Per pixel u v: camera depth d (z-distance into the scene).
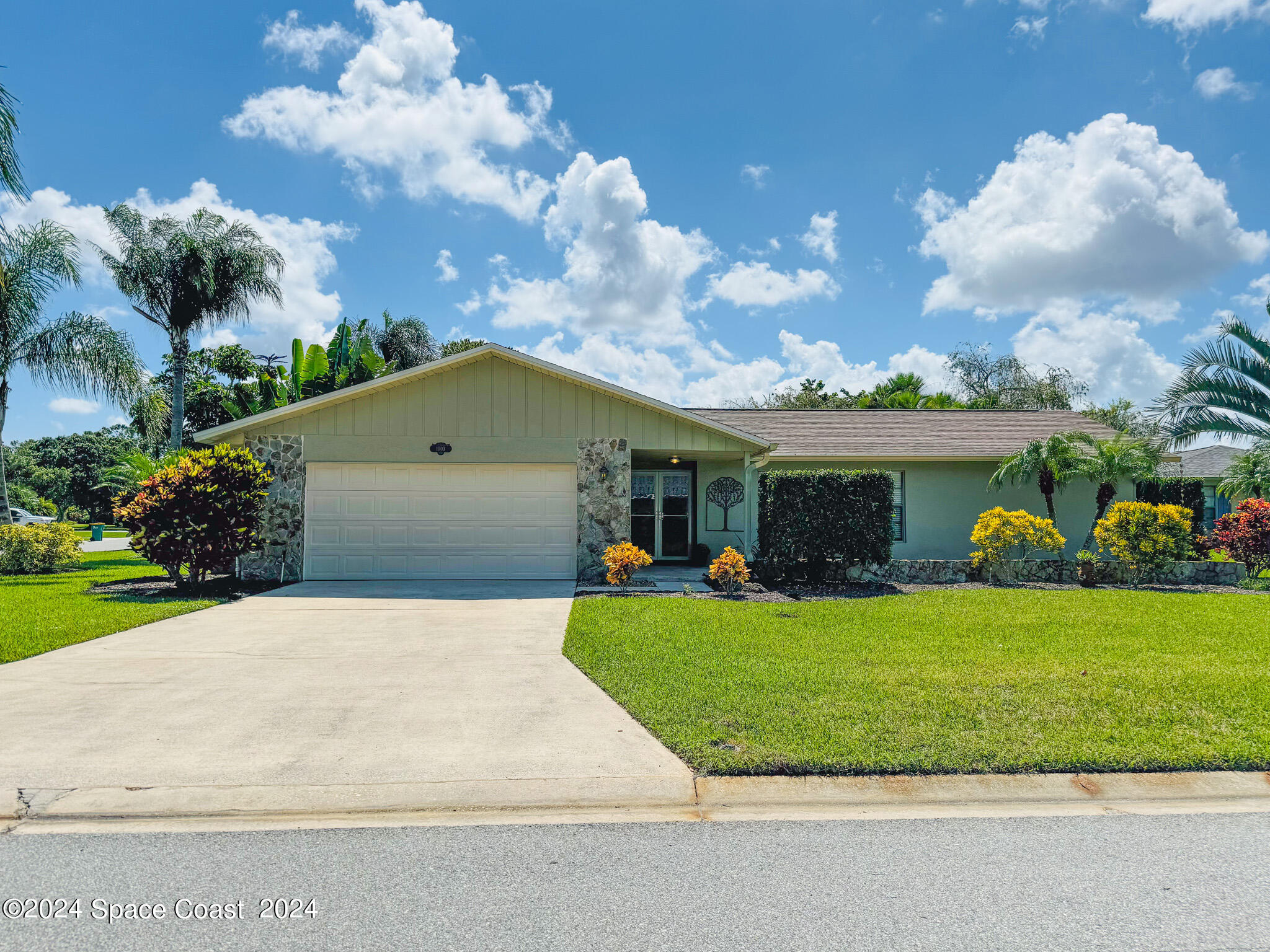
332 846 3.61
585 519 13.57
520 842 3.66
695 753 4.56
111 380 18.08
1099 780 4.30
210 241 22.50
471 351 13.27
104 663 7.02
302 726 5.16
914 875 3.33
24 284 17.02
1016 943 2.81
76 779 4.21
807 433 18.36
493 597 11.30
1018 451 16.72
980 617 9.31
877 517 12.50
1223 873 3.36
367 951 2.75
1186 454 23.25
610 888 3.21
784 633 8.27
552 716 5.39
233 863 3.43
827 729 4.96
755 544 16.22
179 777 4.26
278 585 12.70
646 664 6.77
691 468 17.33
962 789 4.21
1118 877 3.32
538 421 13.61
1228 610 9.80
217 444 13.62
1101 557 15.16
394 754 4.62
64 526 16.77
